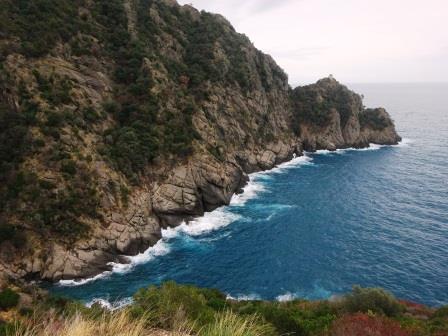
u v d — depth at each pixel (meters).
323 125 149.88
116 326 9.26
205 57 112.00
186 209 75.56
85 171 62.22
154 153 75.81
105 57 86.81
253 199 89.88
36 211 55.50
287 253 63.34
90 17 89.94
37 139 59.78
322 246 66.19
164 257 61.69
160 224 71.88
